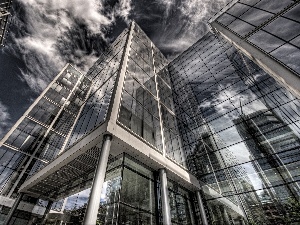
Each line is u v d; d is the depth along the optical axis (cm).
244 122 1989
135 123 1695
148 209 1207
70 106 3941
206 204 1759
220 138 2108
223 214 1855
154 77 2819
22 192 1962
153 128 1925
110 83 1894
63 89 4062
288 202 1434
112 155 1329
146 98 2295
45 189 1939
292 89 1445
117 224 950
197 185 1806
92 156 1334
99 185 901
